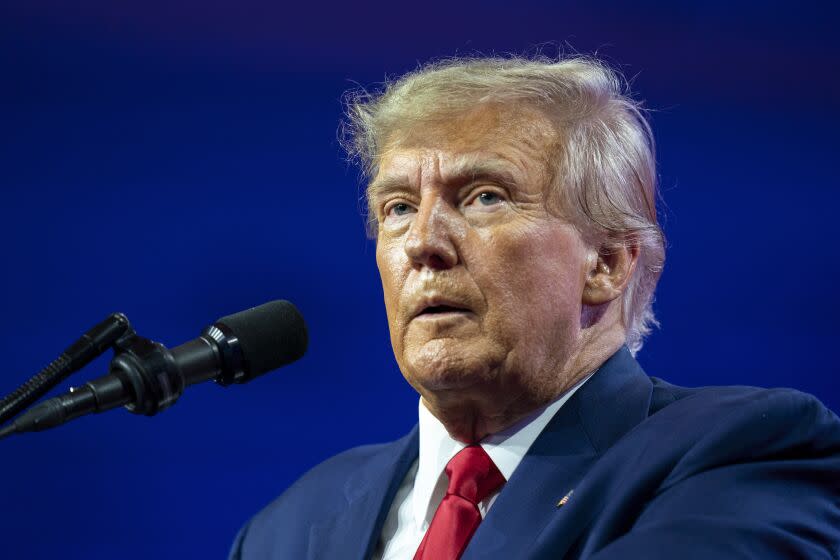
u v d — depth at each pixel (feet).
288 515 29.17
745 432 23.08
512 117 25.30
